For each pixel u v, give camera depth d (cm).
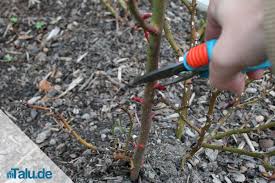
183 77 103
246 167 153
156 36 100
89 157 154
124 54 192
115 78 183
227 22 78
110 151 148
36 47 201
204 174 150
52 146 161
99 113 171
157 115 167
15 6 220
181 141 158
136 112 169
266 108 170
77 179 149
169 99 172
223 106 171
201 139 130
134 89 178
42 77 188
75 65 191
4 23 212
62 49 198
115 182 146
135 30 201
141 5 211
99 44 197
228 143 160
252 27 75
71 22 210
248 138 162
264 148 159
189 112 168
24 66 193
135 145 144
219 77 81
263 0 75
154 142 157
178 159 152
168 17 206
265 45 75
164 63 184
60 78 187
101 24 206
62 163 155
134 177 145
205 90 177
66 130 165
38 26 209
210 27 93
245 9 77
